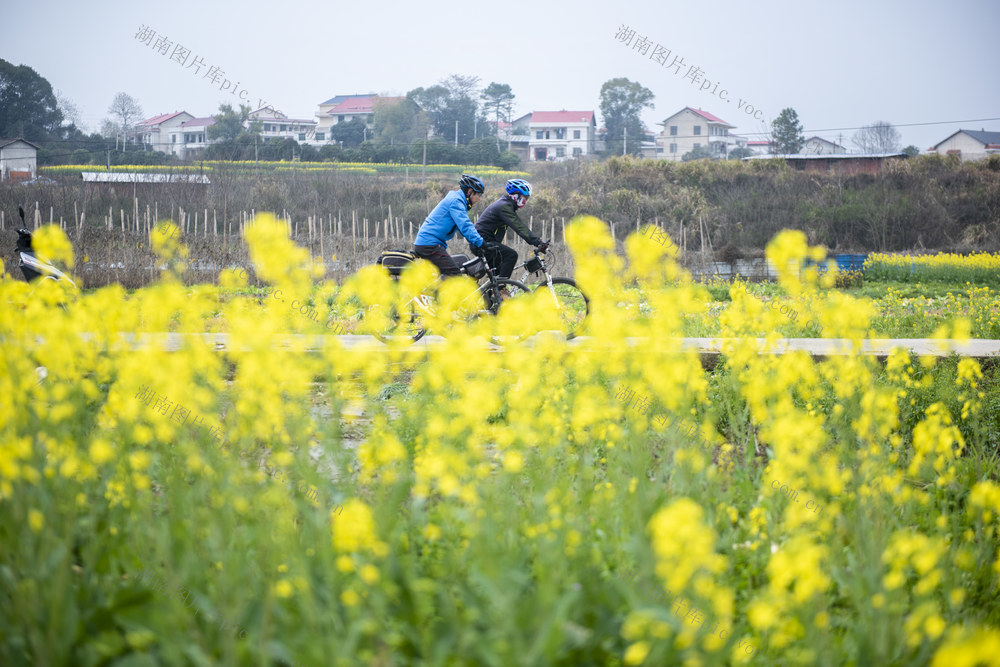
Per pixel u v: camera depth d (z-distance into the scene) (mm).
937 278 70750
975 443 12547
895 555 6820
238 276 10734
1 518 6547
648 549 6453
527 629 5801
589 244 9914
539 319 12227
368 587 6133
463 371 9164
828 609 7543
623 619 6418
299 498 7785
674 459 8703
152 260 46656
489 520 6750
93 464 7305
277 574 6934
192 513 6938
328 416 9617
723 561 7484
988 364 18844
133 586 6648
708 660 5457
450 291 16109
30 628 5859
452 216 20484
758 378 10414
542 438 8438
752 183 107562
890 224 99250
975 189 107000
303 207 94125
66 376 8117
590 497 8328
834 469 8312
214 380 8867
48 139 191125
